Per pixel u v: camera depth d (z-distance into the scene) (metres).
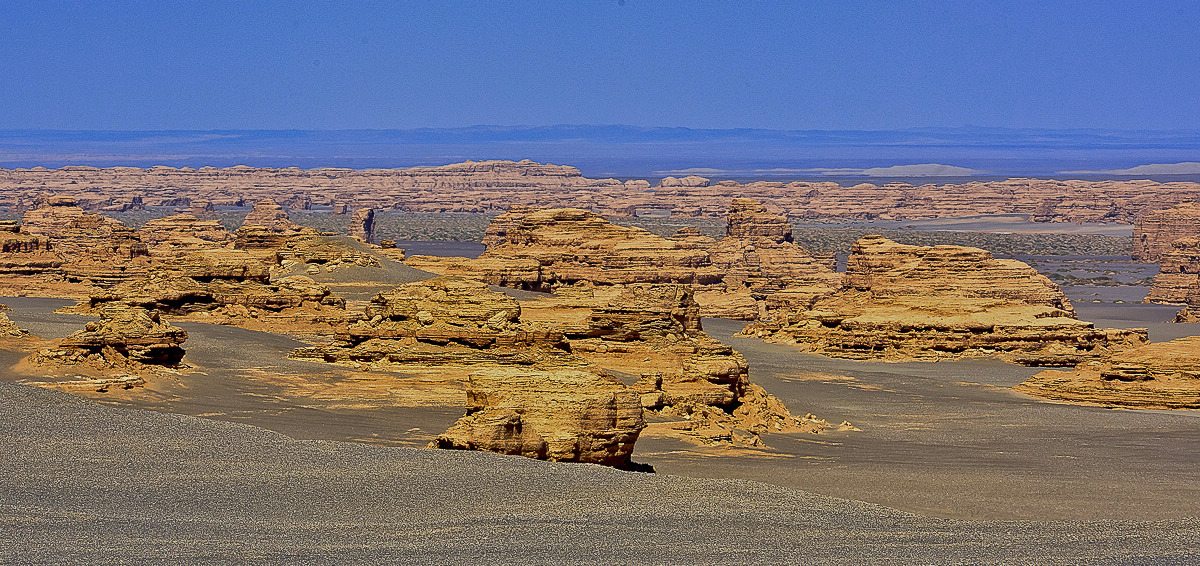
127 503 40.25
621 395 50.31
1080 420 80.44
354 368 75.81
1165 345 93.06
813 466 57.56
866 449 64.88
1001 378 105.81
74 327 89.06
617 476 45.78
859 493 51.47
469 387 50.91
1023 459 64.44
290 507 40.78
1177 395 87.56
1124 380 90.00
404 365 76.25
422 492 42.69
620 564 35.84
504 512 40.84
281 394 66.31
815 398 86.81
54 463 43.75
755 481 49.41
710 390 68.25
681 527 40.19
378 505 41.22
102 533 36.94
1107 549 39.16
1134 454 67.62
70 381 60.47
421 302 80.19
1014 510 49.66
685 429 62.28
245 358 77.12
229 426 50.56
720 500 43.56
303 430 55.06
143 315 69.19
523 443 48.28
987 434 73.88
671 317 89.38
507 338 78.12
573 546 37.44
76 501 40.03
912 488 53.53
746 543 38.66
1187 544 40.03
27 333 76.56
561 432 49.03
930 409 84.00
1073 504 51.75
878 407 84.06
